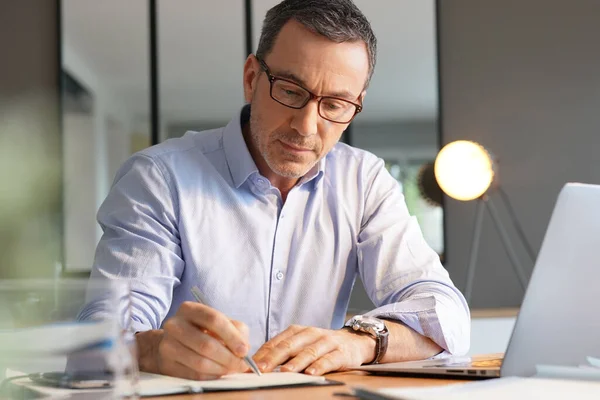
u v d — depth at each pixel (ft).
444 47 13.56
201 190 5.32
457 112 13.53
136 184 5.20
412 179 13.25
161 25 12.90
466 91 13.58
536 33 13.70
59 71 12.84
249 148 5.47
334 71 4.77
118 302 2.19
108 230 5.11
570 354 3.15
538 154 13.61
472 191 11.84
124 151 12.78
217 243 5.27
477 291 13.39
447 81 13.53
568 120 13.65
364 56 4.91
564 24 13.74
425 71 13.34
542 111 13.65
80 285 2.16
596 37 13.71
